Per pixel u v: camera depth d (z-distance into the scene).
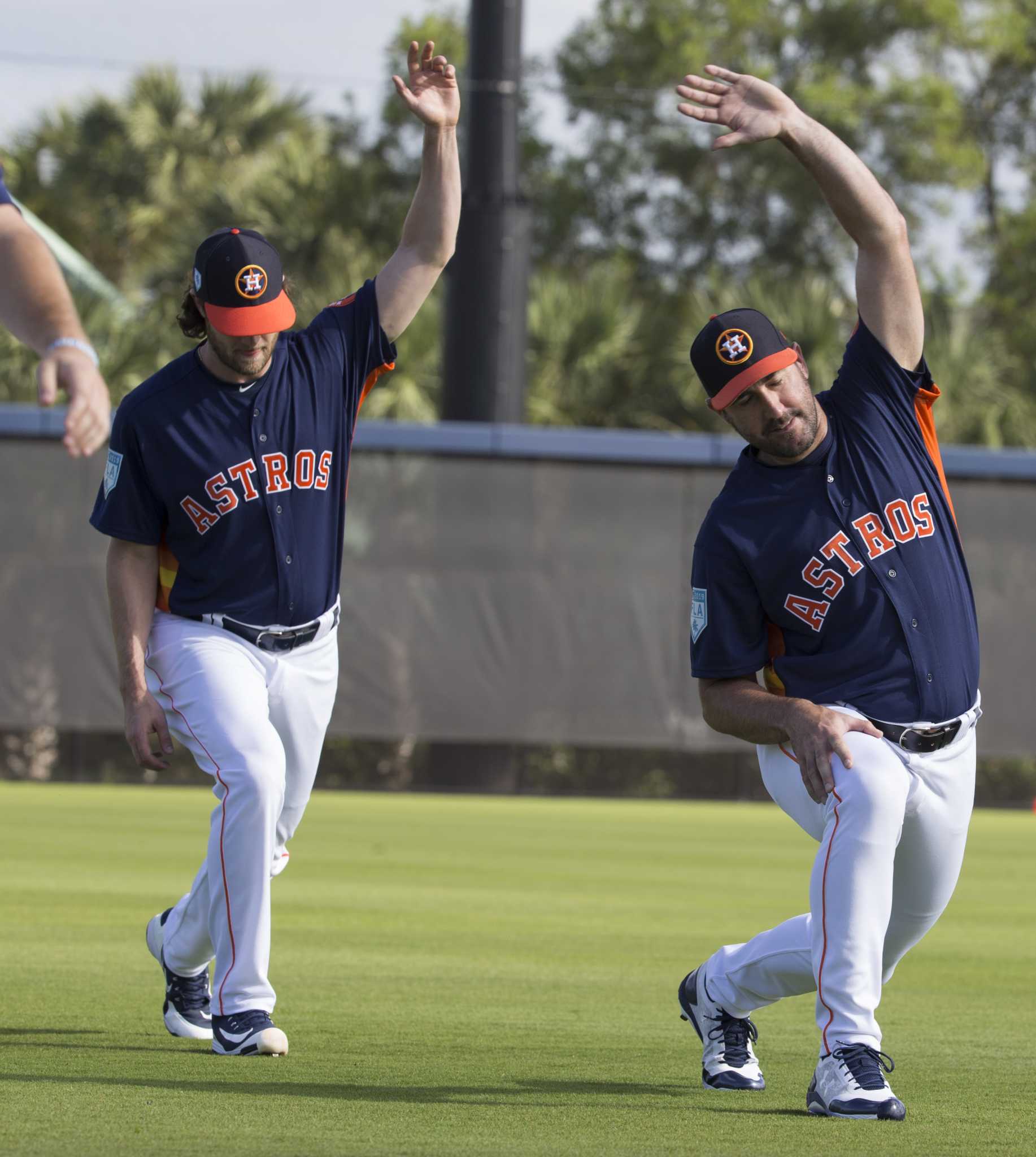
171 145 119.75
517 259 64.81
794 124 13.87
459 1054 15.51
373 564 58.56
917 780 13.59
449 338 65.00
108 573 15.89
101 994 18.53
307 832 44.00
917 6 113.00
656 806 58.56
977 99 118.06
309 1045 15.79
